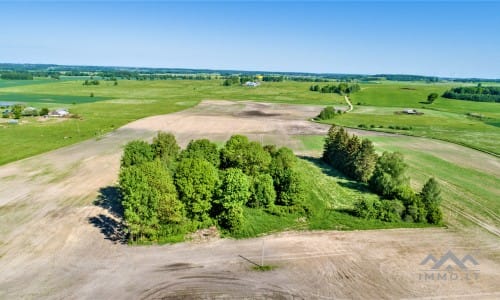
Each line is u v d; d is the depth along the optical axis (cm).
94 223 4162
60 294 2916
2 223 4116
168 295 2942
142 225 3681
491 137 9750
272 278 3203
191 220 4069
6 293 2911
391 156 5250
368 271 3338
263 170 5166
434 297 2989
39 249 3588
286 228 4150
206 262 3428
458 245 3856
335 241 3881
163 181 3841
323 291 3041
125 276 3178
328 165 6781
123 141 8281
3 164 6322
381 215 4428
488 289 3112
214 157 5528
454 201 5094
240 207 4028
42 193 5022
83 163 6450
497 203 5062
